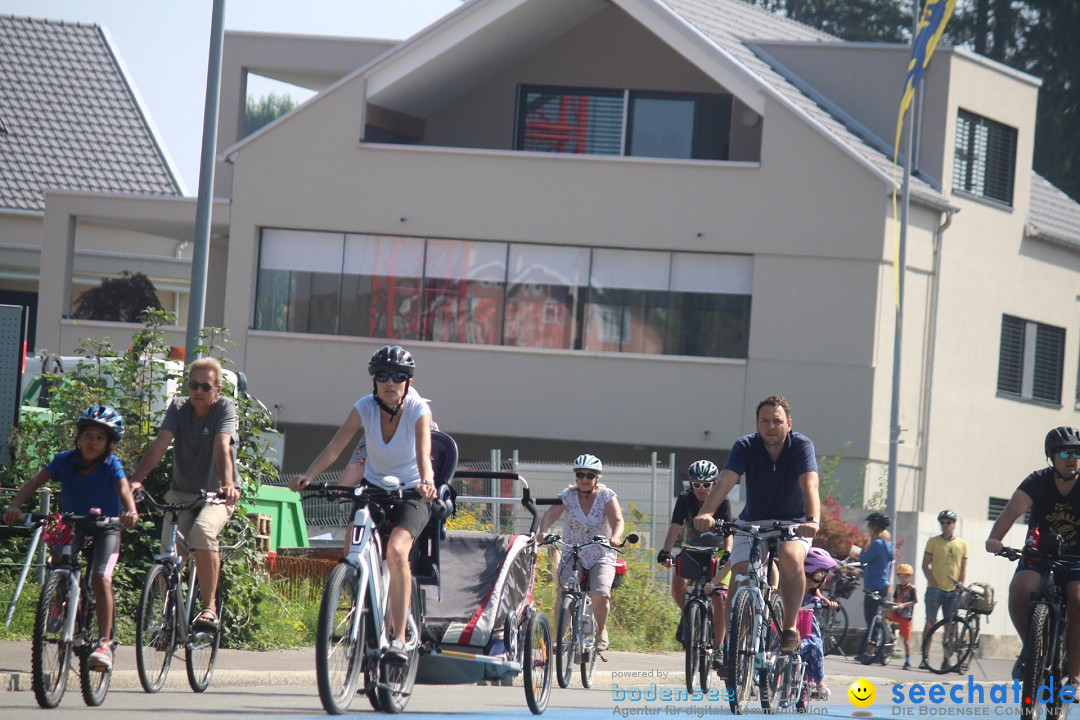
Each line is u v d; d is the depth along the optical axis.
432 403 64.38
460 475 22.17
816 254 62.09
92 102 91.69
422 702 23.34
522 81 69.69
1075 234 74.75
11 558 31.38
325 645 18.00
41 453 32.00
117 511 20.73
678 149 68.31
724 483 22.45
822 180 62.09
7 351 33.03
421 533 20.20
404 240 65.00
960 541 46.47
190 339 36.25
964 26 117.69
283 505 39.53
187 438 22.06
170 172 90.69
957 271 66.38
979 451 67.94
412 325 64.75
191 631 22.14
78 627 20.09
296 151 65.44
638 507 50.28
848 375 61.75
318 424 64.94
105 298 71.94
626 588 42.44
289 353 65.00
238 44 81.56
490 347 64.06
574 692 27.50
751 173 62.72
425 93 67.88
